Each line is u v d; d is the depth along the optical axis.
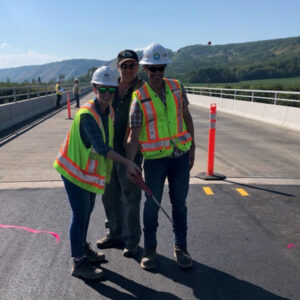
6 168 6.41
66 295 2.65
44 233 3.69
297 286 2.79
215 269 3.03
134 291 2.71
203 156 7.67
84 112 2.57
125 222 3.18
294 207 4.51
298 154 8.04
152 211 2.96
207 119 16.41
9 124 12.66
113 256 3.27
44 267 3.04
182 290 2.73
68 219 4.05
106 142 2.78
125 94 3.04
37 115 17.28
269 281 2.86
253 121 15.70
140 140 2.93
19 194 4.93
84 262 2.87
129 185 3.07
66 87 36.72
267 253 3.31
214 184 5.46
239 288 2.76
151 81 2.81
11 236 3.61
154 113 2.80
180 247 3.09
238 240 3.57
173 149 2.90
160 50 2.74
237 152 8.18
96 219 4.08
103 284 2.81
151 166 2.92
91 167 2.68
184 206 3.08
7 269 2.99
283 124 13.53
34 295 2.64
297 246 3.46
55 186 5.30
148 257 3.05
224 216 4.18
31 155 7.57
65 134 10.80
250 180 5.71
